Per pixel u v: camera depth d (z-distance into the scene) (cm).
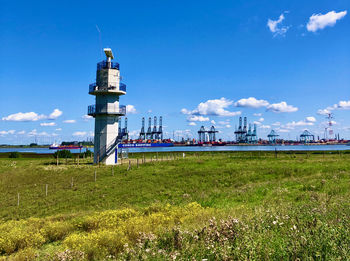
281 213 811
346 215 686
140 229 929
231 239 570
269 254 474
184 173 2797
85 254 738
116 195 2197
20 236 1014
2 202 2311
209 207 1405
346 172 2269
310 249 464
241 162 3572
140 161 4388
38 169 3847
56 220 1513
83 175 3142
